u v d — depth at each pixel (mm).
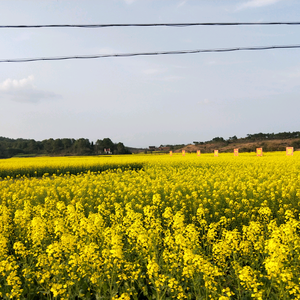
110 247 6848
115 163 35031
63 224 8250
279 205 11133
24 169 31156
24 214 9305
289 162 28516
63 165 32781
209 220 10148
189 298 5234
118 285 5629
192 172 22531
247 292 5293
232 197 12297
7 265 5633
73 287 5879
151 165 32250
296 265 5754
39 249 7102
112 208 11781
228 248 6227
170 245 6438
